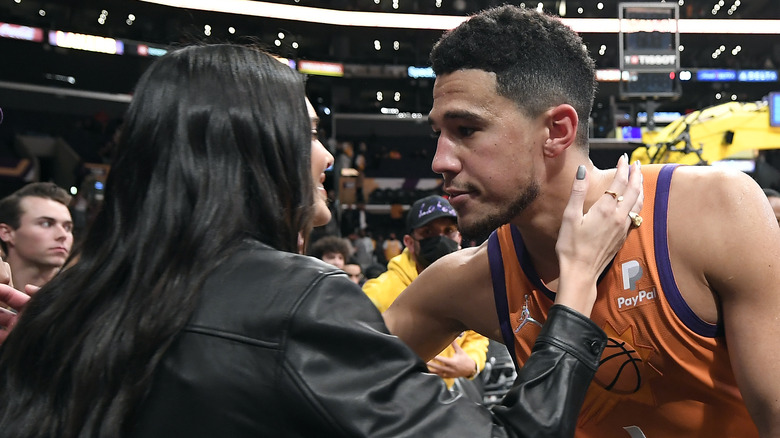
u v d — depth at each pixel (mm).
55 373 819
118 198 884
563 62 1120
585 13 20266
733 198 1081
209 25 19234
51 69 17375
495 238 1322
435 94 1136
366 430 770
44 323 843
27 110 16172
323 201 1160
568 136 1111
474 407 860
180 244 842
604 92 19672
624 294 1140
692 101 20531
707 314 1112
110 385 787
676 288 1106
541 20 1135
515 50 1085
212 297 827
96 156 15008
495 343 2941
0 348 903
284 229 915
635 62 8898
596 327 1022
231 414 782
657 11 8992
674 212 1121
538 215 1166
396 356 829
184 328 813
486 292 1345
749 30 19797
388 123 19344
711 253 1077
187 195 864
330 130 17734
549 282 1235
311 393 774
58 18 17859
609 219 1086
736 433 1194
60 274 911
